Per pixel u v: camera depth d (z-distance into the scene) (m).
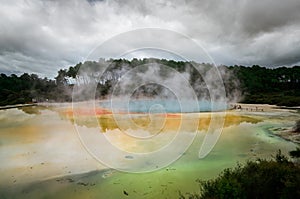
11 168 6.38
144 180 5.64
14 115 17.12
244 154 7.59
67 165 6.57
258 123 13.20
